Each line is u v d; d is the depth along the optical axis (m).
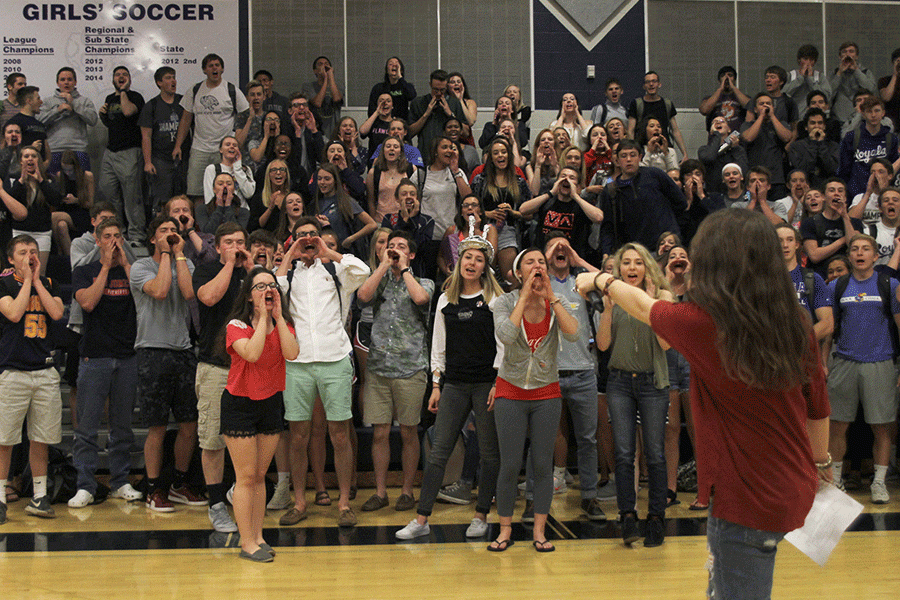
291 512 5.40
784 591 4.10
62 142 9.22
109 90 10.05
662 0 10.80
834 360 6.21
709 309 2.11
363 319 6.36
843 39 10.98
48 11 9.95
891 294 6.09
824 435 2.33
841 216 7.36
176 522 5.39
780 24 10.95
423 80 10.59
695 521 5.36
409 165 7.61
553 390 4.85
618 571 4.37
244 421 4.59
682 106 10.80
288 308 5.09
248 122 8.99
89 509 5.73
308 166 8.55
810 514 2.31
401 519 5.49
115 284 5.93
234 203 7.54
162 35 10.13
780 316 2.07
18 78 9.12
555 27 10.69
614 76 10.74
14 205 7.50
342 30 10.50
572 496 6.09
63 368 7.05
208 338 5.35
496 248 6.90
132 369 5.98
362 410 6.50
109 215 6.55
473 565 4.50
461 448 6.01
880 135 8.41
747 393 2.12
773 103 9.54
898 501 5.96
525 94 10.63
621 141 6.70
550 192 7.07
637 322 4.87
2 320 5.61
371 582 4.20
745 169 8.84
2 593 4.02
